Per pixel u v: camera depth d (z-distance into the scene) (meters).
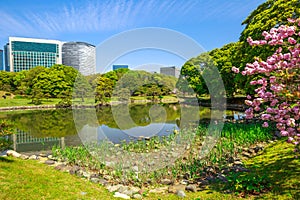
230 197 4.14
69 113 23.42
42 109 27.95
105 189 4.88
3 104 30.34
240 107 21.00
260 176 4.79
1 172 5.06
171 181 5.21
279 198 3.91
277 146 6.95
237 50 14.30
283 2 10.79
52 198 4.05
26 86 40.47
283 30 3.38
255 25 11.58
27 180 4.77
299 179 4.46
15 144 9.92
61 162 6.89
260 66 3.77
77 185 4.89
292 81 3.38
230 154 6.62
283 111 3.60
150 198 4.48
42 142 10.32
